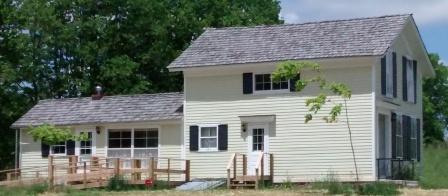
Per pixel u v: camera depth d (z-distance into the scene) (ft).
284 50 119.75
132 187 114.21
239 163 120.26
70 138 115.44
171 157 126.52
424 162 163.73
